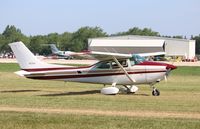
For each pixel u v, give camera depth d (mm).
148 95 30312
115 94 30422
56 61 107750
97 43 162250
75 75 31734
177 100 26344
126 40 162125
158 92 30391
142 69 30859
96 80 31641
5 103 23922
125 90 31922
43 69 32062
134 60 31062
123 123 16969
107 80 31484
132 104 23844
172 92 33000
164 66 30797
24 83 41594
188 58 155750
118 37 170500
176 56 158500
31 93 31641
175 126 16359
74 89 35625
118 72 31172
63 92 32750
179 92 33000
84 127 16172
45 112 20234
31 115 18906
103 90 30484
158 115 19625
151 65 30891
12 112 19984
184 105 23484
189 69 70375
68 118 18125
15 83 41531
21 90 34438
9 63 92250
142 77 30922
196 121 17594
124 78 31188
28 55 32125
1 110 20891
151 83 31219
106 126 16359
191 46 164375
